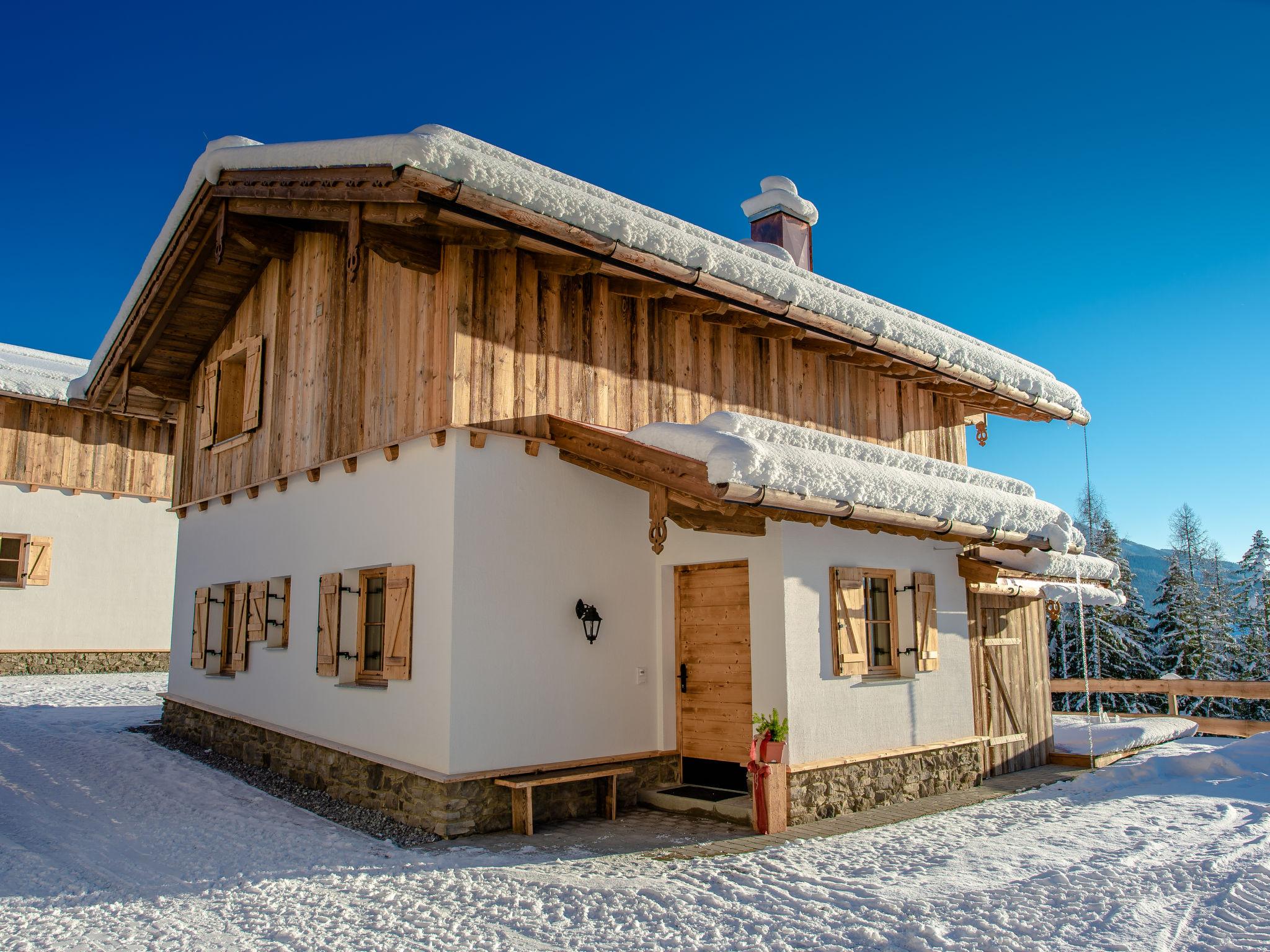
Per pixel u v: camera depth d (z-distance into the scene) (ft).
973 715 29.25
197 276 31.86
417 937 14.11
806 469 20.26
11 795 24.29
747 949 13.43
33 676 50.11
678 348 26.99
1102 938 13.69
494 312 22.43
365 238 21.04
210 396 34.99
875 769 24.48
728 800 22.30
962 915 14.73
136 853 19.24
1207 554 129.29
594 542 23.94
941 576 28.66
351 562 24.98
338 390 26.37
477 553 21.38
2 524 50.80
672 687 24.95
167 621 56.65
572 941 13.83
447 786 20.26
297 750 26.48
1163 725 38.60
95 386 38.17
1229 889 16.07
